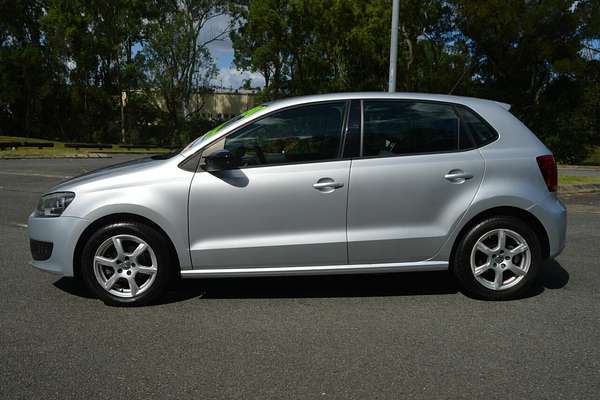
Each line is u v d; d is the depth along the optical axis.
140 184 4.66
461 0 35.59
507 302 4.89
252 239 4.70
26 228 8.02
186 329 4.25
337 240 4.71
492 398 3.19
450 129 4.90
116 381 3.39
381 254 4.77
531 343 3.97
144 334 4.15
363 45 38.31
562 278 5.65
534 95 43.81
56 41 51.59
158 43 54.41
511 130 4.98
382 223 4.75
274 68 49.81
